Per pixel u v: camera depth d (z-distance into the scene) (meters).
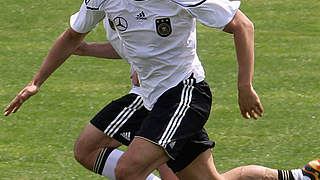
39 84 12.52
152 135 11.13
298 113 19.09
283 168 15.33
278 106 19.72
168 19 11.04
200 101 11.43
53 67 12.48
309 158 15.85
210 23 10.90
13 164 15.66
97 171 12.77
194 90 11.41
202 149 11.84
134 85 12.80
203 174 11.98
